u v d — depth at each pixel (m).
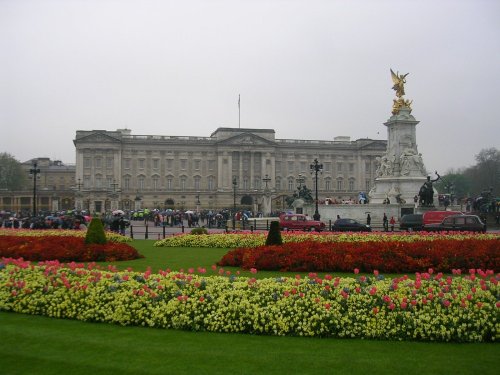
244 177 178.62
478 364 12.40
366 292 16.41
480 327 14.29
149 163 175.00
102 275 19.58
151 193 173.62
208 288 17.33
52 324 16.08
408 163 76.06
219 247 39.75
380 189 78.50
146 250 37.50
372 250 26.52
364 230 55.34
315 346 13.81
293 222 61.62
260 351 13.37
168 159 176.25
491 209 78.19
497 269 25.81
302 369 12.09
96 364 12.44
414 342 14.16
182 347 13.70
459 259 25.78
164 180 175.62
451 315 14.66
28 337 14.55
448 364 12.40
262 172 178.62
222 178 176.75
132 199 172.25
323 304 15.66
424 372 11.91
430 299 15.64
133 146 173.88
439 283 17.47
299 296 16.47
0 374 11.88
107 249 30.97
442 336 14.11
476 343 14.06
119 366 12.30
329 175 186.00
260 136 179.38
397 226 63.56
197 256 33.09
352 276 24.39
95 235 32.94
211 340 14.38
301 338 14.59
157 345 13.87
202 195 176.88
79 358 12.85
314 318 14.98
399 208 72.25
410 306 15.23
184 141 176.88
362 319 14.86
